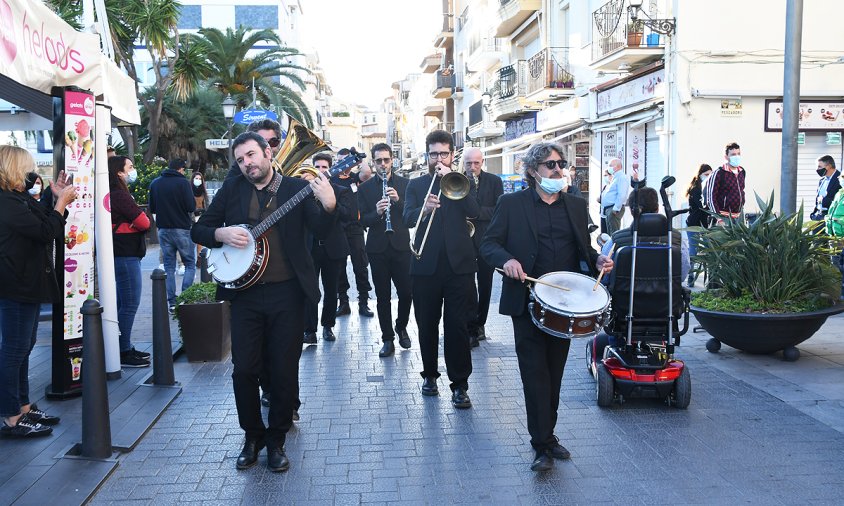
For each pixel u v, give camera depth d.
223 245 4.86
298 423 5.85
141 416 5.85
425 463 5.02
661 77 16.14
